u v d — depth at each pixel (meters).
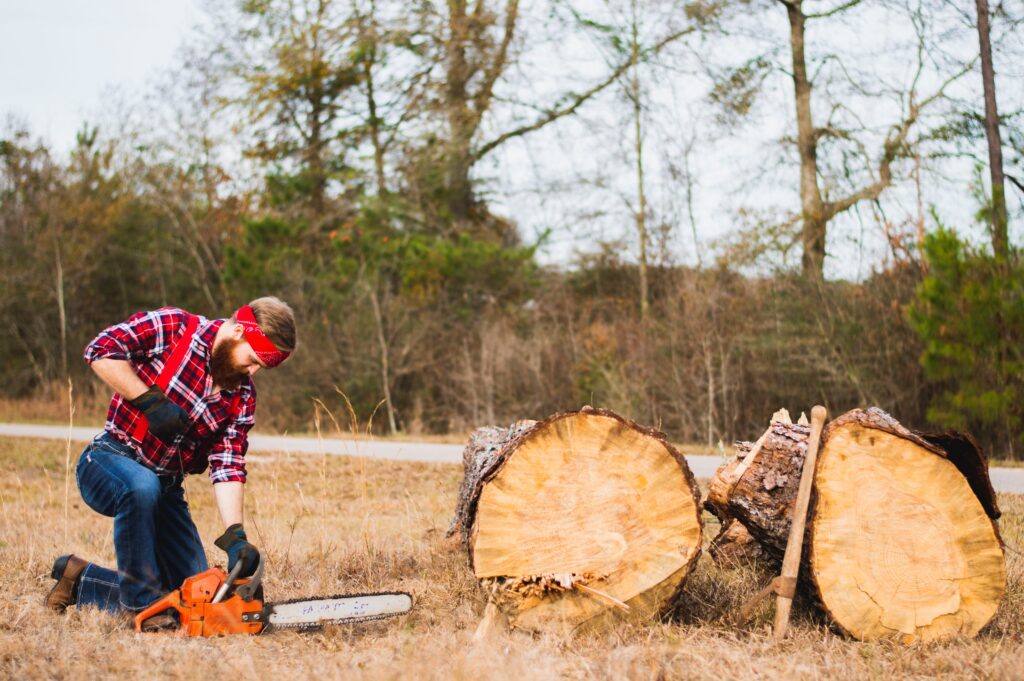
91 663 4.12
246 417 5.07
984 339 15.92
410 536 7.62
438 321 28.91
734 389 22.39
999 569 4.72
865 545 4.68
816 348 20.84
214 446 5.03
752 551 6.26
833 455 4.73
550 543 4.71
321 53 31.23
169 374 4.79
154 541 4.75
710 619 5.02
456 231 32.84
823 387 21.12
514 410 26.38
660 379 23.62
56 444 19.47
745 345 21.98
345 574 6.42
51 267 39.50
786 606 4.64
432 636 4.51
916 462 4.73
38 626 4.70
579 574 4.65
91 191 41.38
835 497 4.70
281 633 4.65
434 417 27.61
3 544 7.44
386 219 31.02
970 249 16.36
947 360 16.36
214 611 4.52
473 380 26.73
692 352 23.22
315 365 27.84
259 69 32.59
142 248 39.59
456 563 6.52
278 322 4.84
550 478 4.74
